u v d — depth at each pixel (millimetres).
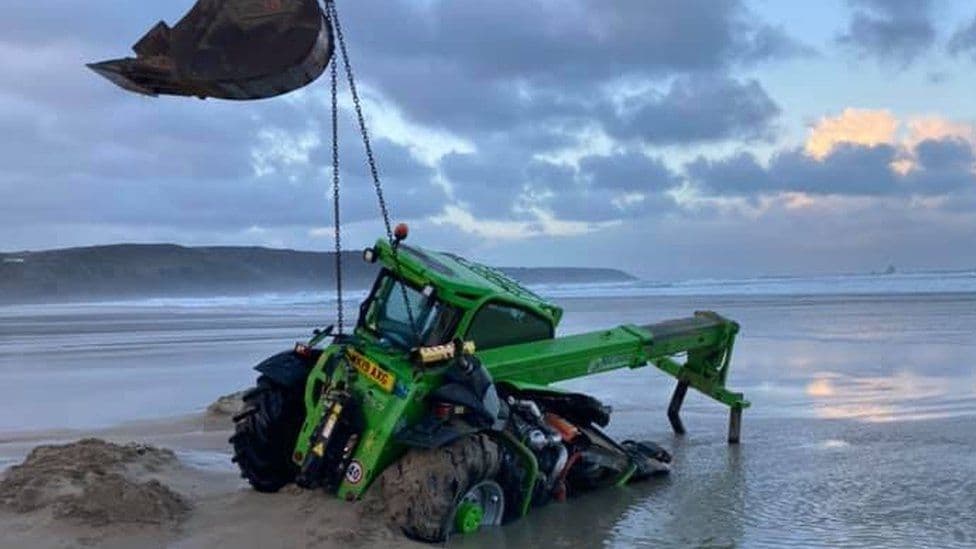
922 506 7543
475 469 6562
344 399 6742
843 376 14914
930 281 69062
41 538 6070
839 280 80438
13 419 11875
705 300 48844
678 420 10758
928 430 10602
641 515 7324
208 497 7180
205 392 14289
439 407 6594
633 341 9258
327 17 6000
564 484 7801
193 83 5777
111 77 5816
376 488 6691
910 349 18734
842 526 7016
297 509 6664
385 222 7383
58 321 40438
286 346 22828
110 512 6418
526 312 8289
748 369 15891
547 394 8016
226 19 5723
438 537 6367
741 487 8227
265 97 6070
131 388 14930
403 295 7363
